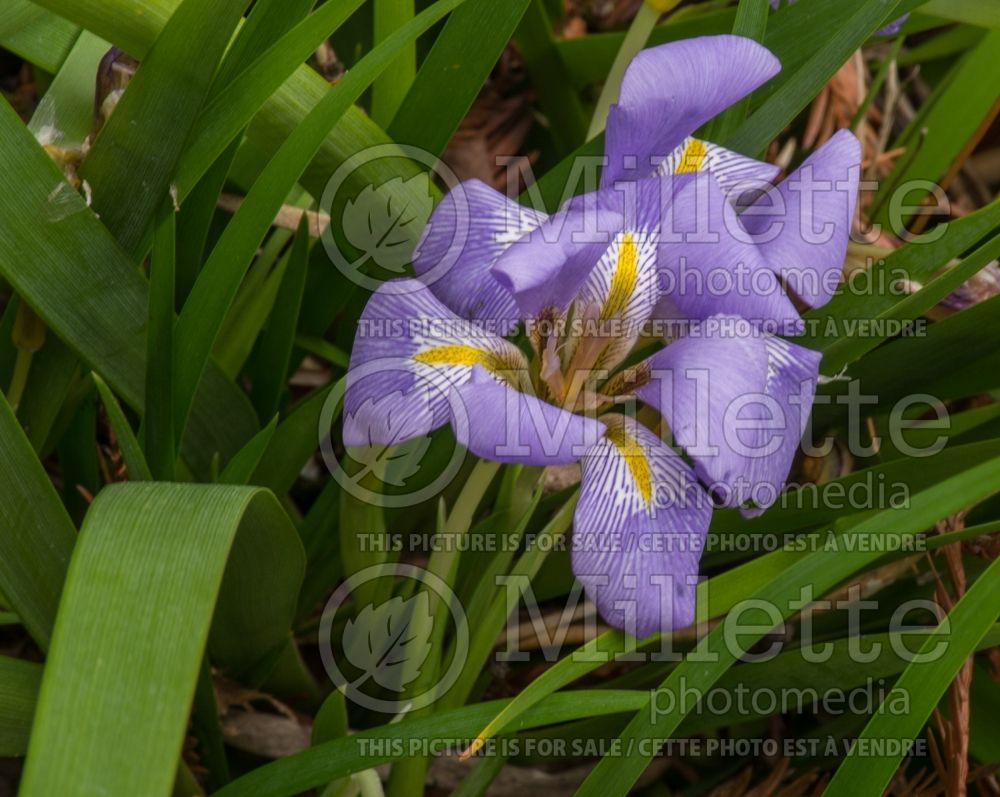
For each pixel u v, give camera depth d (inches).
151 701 14.4
